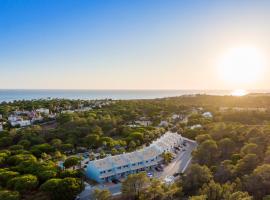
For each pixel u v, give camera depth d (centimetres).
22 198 9975
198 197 8300
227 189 9088
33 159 12850
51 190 9762
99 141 16988
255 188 9462
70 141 16938
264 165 10006
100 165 12244
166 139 16812
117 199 10094
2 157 13450
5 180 10694
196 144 17950
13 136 18288
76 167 13275
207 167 11719
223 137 16012
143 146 16762
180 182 10738
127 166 12812
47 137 18038
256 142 13662
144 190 9944
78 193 10050
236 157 12550
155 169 13362
